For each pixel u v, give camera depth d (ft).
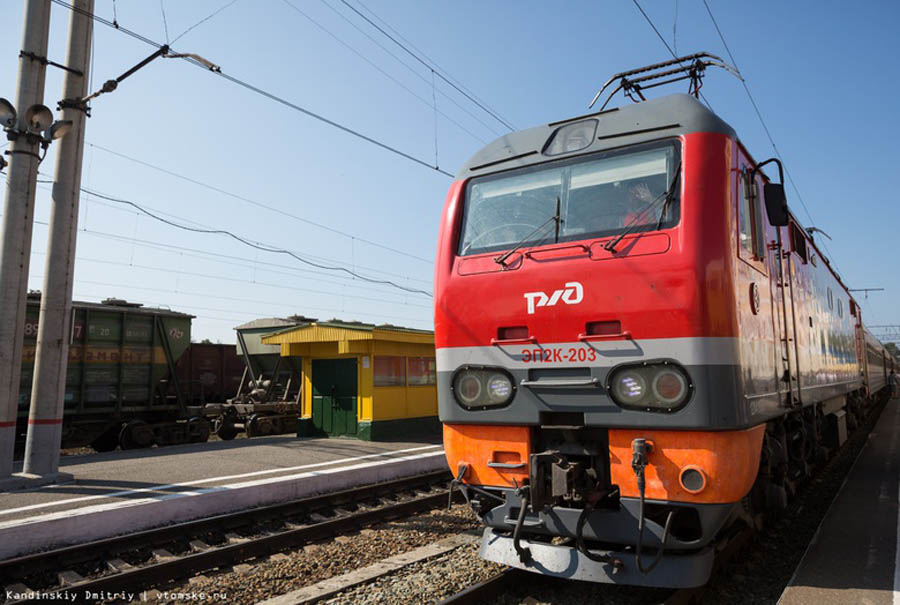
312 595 17.22
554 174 17.47
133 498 25.45
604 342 14.87
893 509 23.81
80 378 46.93
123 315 50.01
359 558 21.62
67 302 32.01
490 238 17.81
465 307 17.16
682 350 13.96
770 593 16.57
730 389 13.82
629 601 15.88
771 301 18.90
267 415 59.93
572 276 15.53
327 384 50.80
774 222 17.10
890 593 15.21
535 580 17.39
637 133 16.47
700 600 15.96
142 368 51.29
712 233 14.49
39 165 32.24
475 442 16.84
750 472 14.56
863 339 58.18
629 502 14.64
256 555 22.03
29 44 32.35
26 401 44.34
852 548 18.92
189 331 55.16
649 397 14.24
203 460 36.91
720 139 15.52
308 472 32.01
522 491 15.46
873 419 69.41
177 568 19.79
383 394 48.24
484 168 19.01
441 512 28.55
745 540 19.40
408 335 48.80
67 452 52.54
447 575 18.33
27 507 24.08
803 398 22.94
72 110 33.01
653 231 14.92
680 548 14.51
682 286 14.12
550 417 16.02
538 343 15.80
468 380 16.85
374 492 31.07
